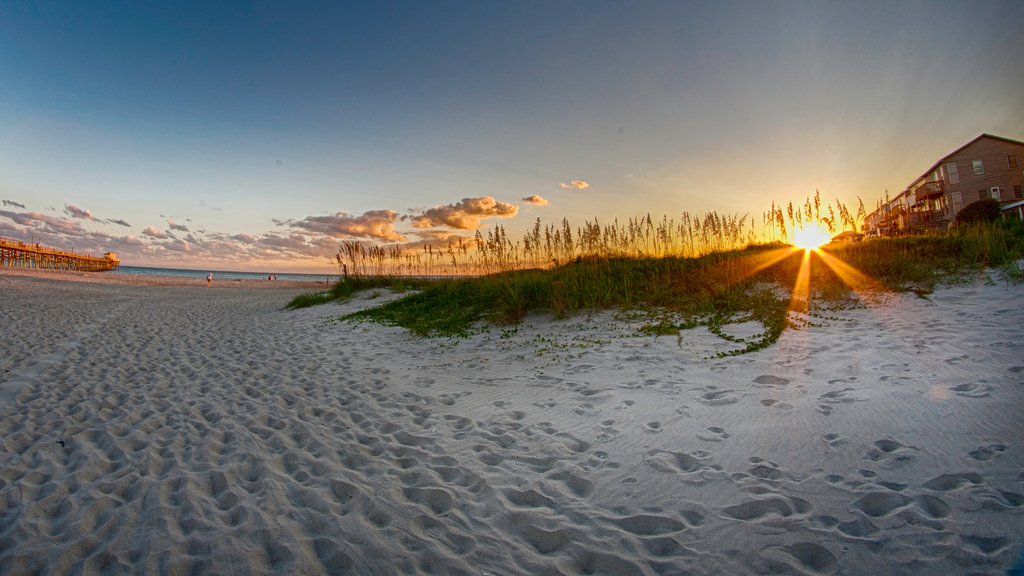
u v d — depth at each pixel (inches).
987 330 220.2
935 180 1321.4
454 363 301.1
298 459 157.5
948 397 155.6
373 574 99.1
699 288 401.4
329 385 255.9
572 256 538.9
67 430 185.6
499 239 573.9
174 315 635.5
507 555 104.3
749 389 191.9
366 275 805.2
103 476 145.8
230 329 496.7
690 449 147.6
